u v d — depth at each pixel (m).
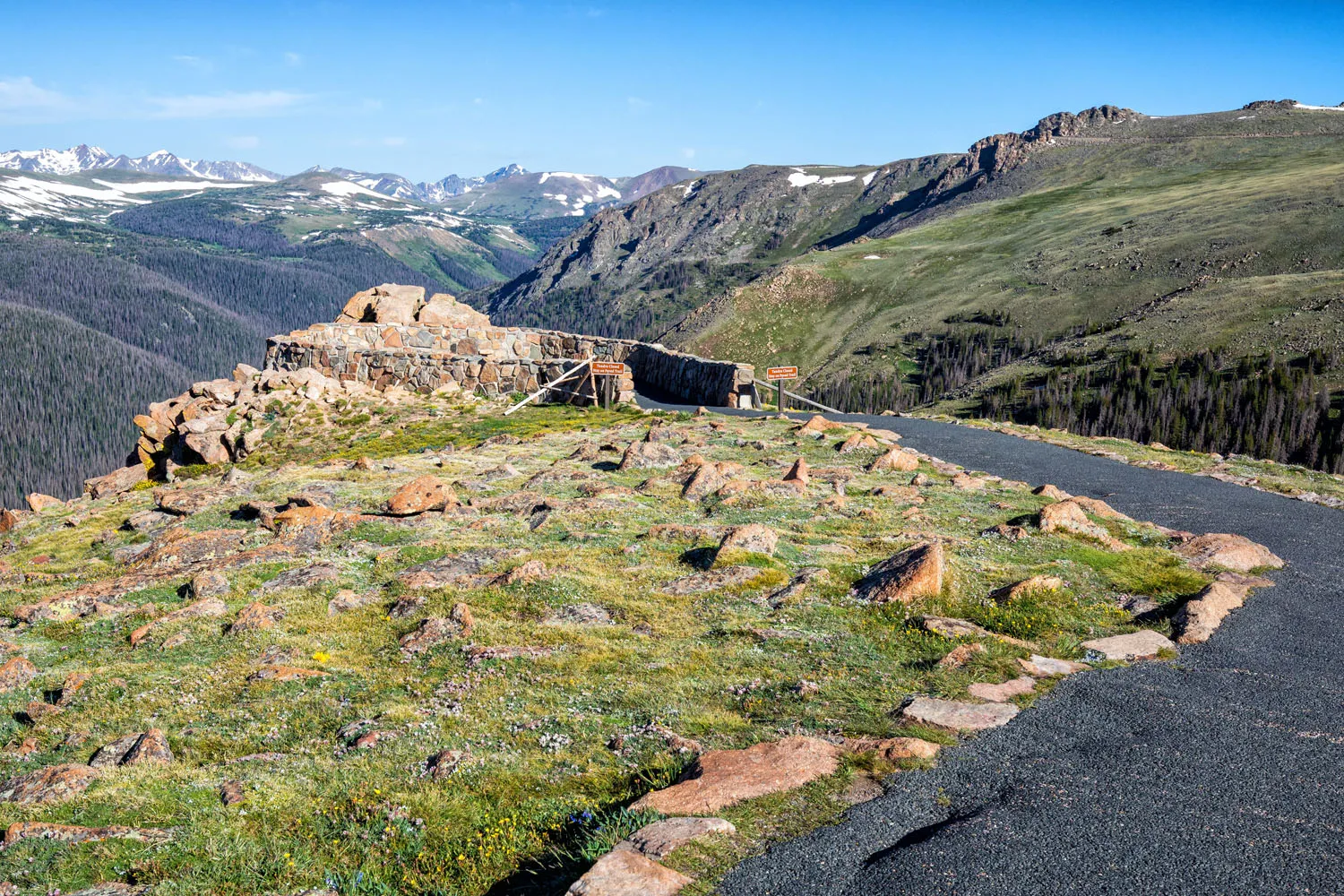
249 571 20.14
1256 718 11.12
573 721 11.95
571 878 8.27
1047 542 18.86
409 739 11.79
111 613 18.53
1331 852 8.00
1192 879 7.58
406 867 8.96
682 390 51.88
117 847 9.30
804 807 9.06
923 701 11.70
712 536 20.16
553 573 18.00
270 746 12.26
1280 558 18.62
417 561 20.03
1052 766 9.82
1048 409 162.25
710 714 11.83
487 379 48.66
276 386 45.81
